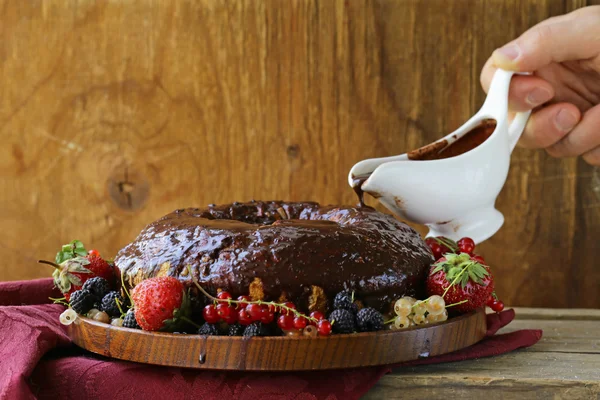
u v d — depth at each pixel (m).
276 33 1.31
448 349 0.92
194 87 1.33
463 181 1.02
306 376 0.88
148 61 1.33
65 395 0.90
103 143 1.35
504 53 1.09
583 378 0.90
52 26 1.33
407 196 1.02
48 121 1.35
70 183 1.35
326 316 0.91
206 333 0.89
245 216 1.05
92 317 0.94
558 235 1.29
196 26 1.32
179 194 1.34
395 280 0.93
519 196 1.29
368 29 1.30
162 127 1.33
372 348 0.88
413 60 1.29
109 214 1.35
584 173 1.28
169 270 0.92
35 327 0.93
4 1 1.34
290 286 0.90
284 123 1.32
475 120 1.09
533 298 1.30
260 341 0.87
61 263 1.00
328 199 1.32
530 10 1.27
